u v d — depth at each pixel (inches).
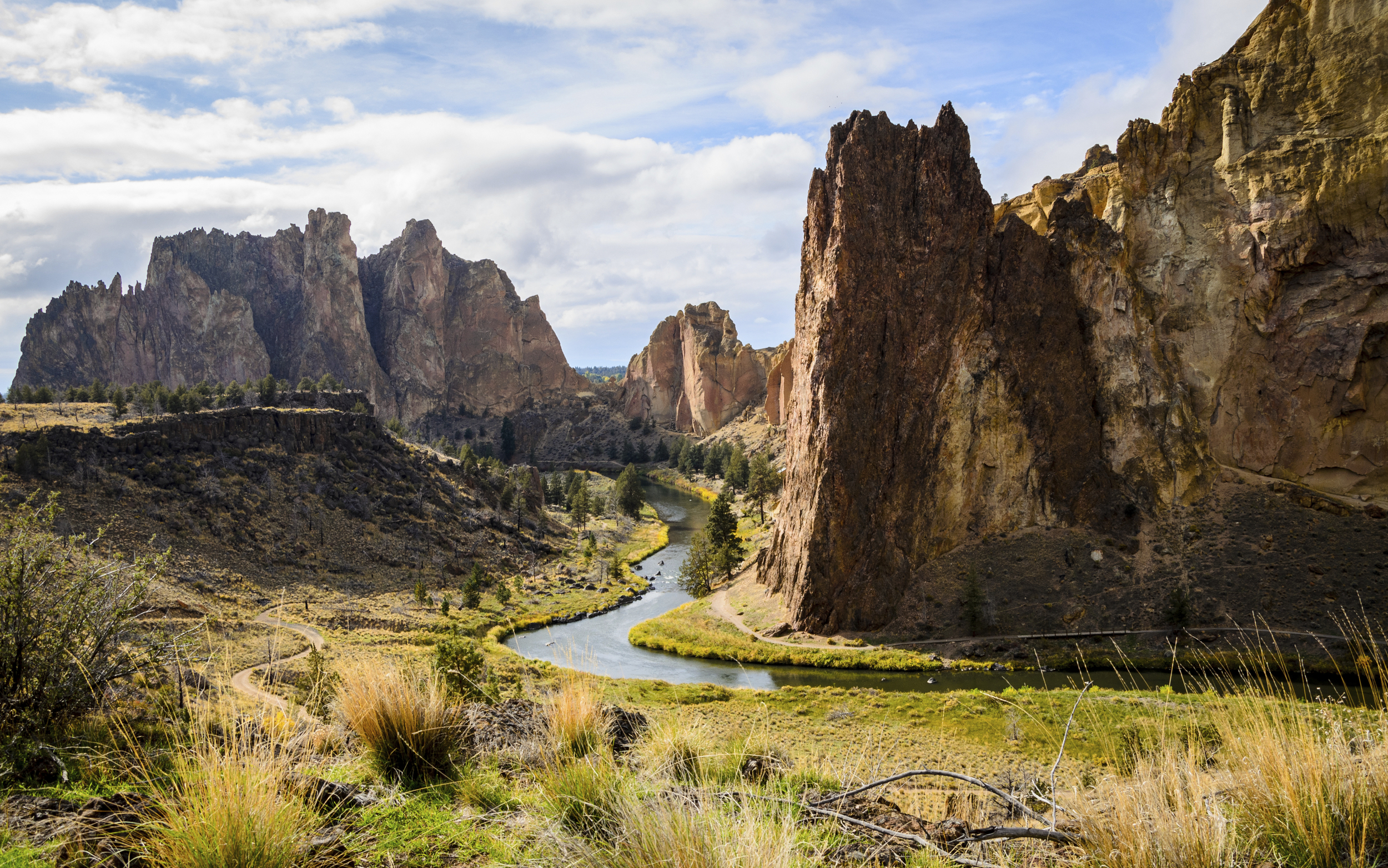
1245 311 4480.8
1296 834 256.8
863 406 4311.0
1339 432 4173.2
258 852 258.8
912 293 4490.7
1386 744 268.4
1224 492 4207.7
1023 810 281.9
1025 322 4530.0
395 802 336.2
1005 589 4001.0
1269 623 3371.1
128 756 349.7
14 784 367.6
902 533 4192.9
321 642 3334.2
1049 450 4375.0
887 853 285.1
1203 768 275.3
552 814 309.7
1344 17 4419.3
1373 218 4222.4
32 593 526.9
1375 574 3469.5
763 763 403.5
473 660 1165.7
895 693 2874.0
